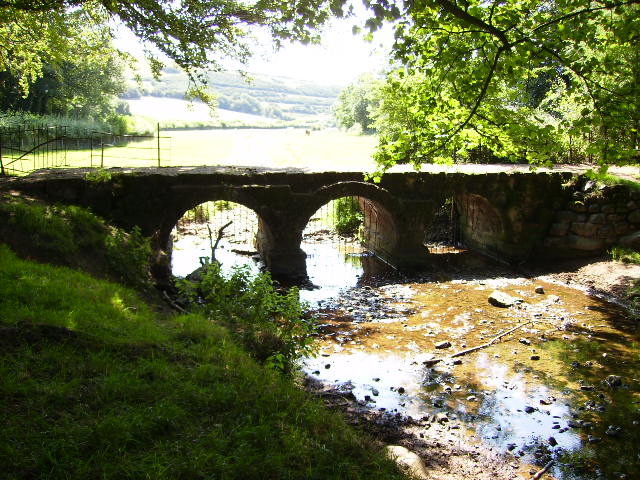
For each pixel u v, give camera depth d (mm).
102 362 7520
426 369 12258
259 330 10961
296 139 72312
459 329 14906
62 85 49906
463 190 22016
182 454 5945
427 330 14828
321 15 9477
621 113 10047
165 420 6422
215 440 6258
